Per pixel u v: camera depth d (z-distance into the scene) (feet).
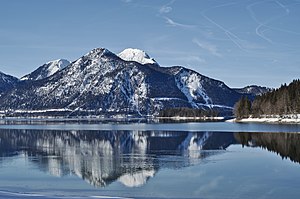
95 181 144.25
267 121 596.29
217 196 120.16
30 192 126.72
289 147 243.60
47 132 431.43
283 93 582.35
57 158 205.87
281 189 128.67
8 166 179.32
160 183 139.44
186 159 196.85
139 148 250.78
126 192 126.41
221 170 163.63
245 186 133.28
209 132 388.37
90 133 406.21
